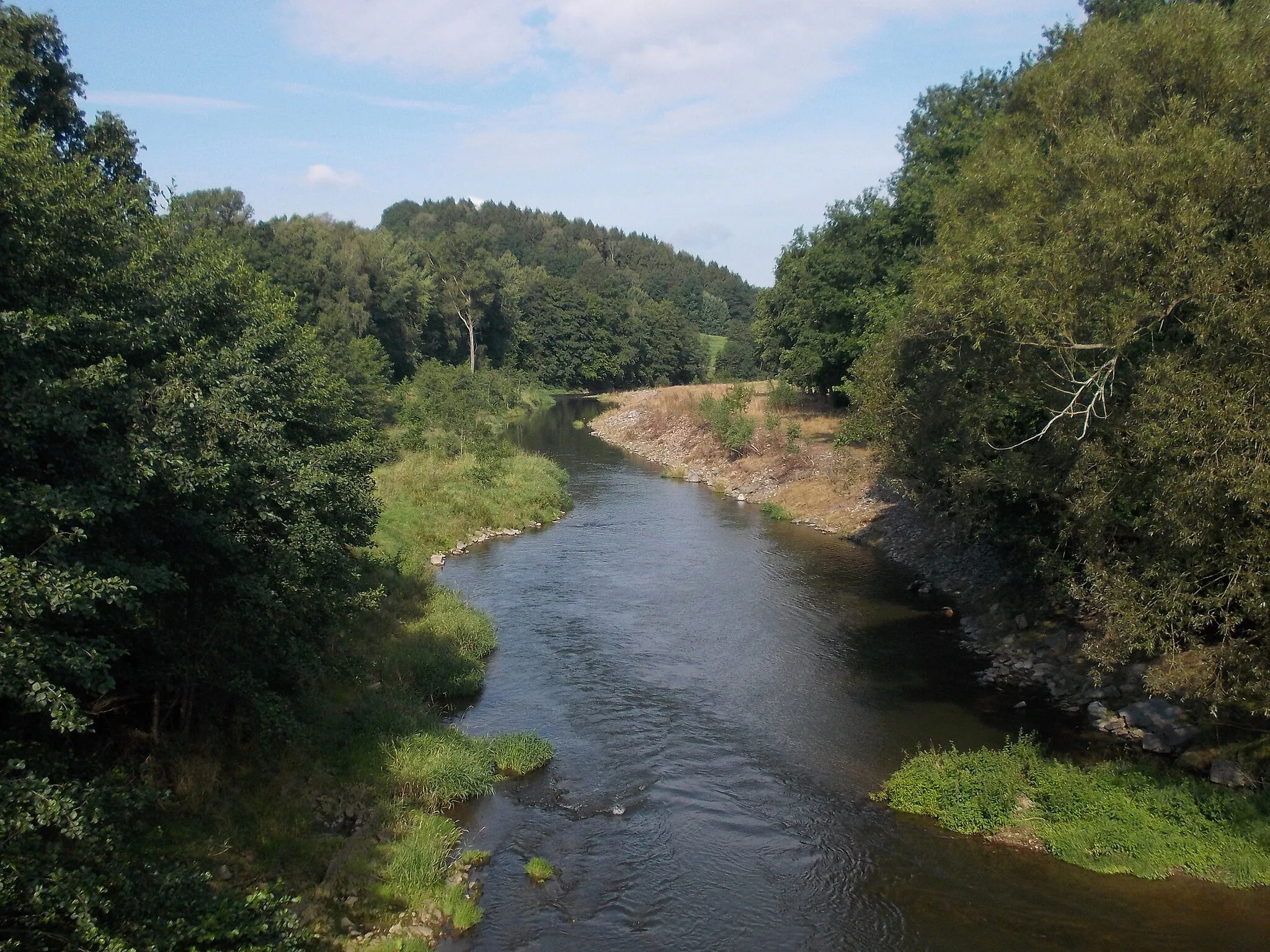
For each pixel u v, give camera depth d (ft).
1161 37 44.14
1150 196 37.99
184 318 38.47
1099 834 42.91
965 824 45.65
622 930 37.88
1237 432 32.71
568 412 295.07
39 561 24.22
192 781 39.27
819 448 149.48
